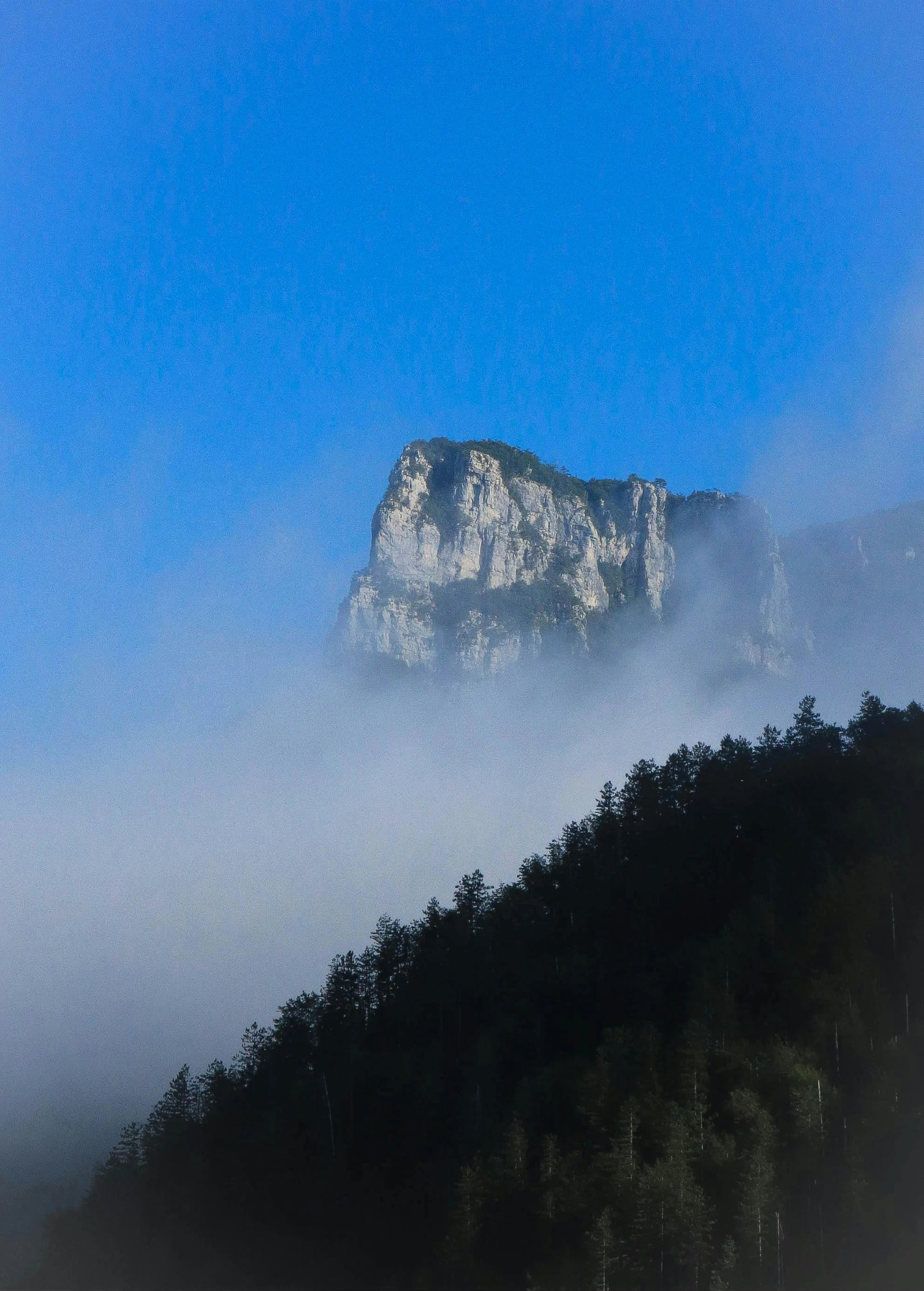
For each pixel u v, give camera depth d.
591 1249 131.00
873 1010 155.25
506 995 191.00
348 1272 158.50
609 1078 153.12
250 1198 175.38
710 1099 148.75
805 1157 137.38
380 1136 177.75
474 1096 168.38
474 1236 142.25
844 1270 128.50
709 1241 132.12
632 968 183.38
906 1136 137.38
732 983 167.88
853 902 168.88
